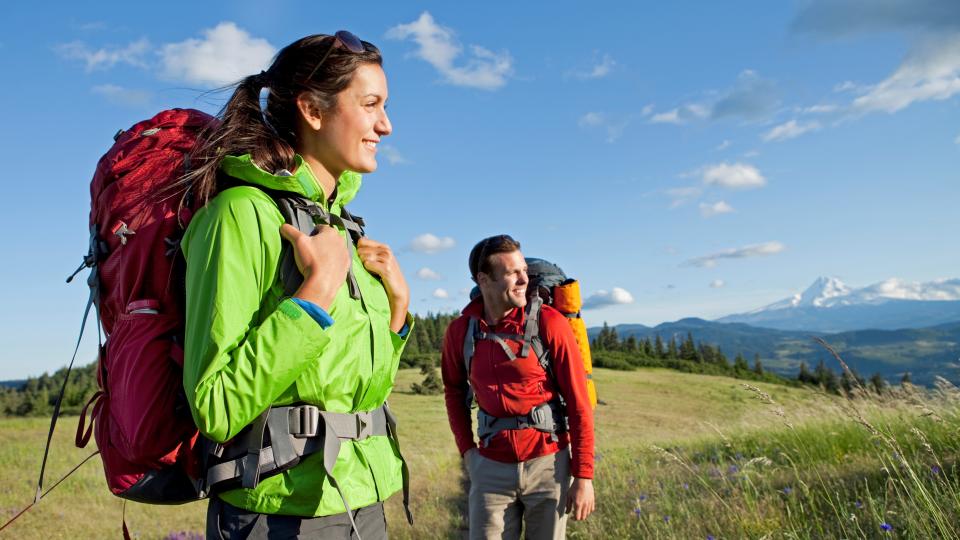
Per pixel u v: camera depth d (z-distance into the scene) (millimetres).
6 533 8078
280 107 1709
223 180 1621
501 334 3826
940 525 3279
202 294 1430
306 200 1647
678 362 107625
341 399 1626
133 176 1622
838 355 3654
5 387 63531
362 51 1742
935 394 6238
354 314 1666
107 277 1624
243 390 1394
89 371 39906
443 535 6777
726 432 9914
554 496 3730
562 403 3844
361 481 1655
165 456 1529
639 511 5211
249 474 1475
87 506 9516
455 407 4148
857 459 5977
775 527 4281
